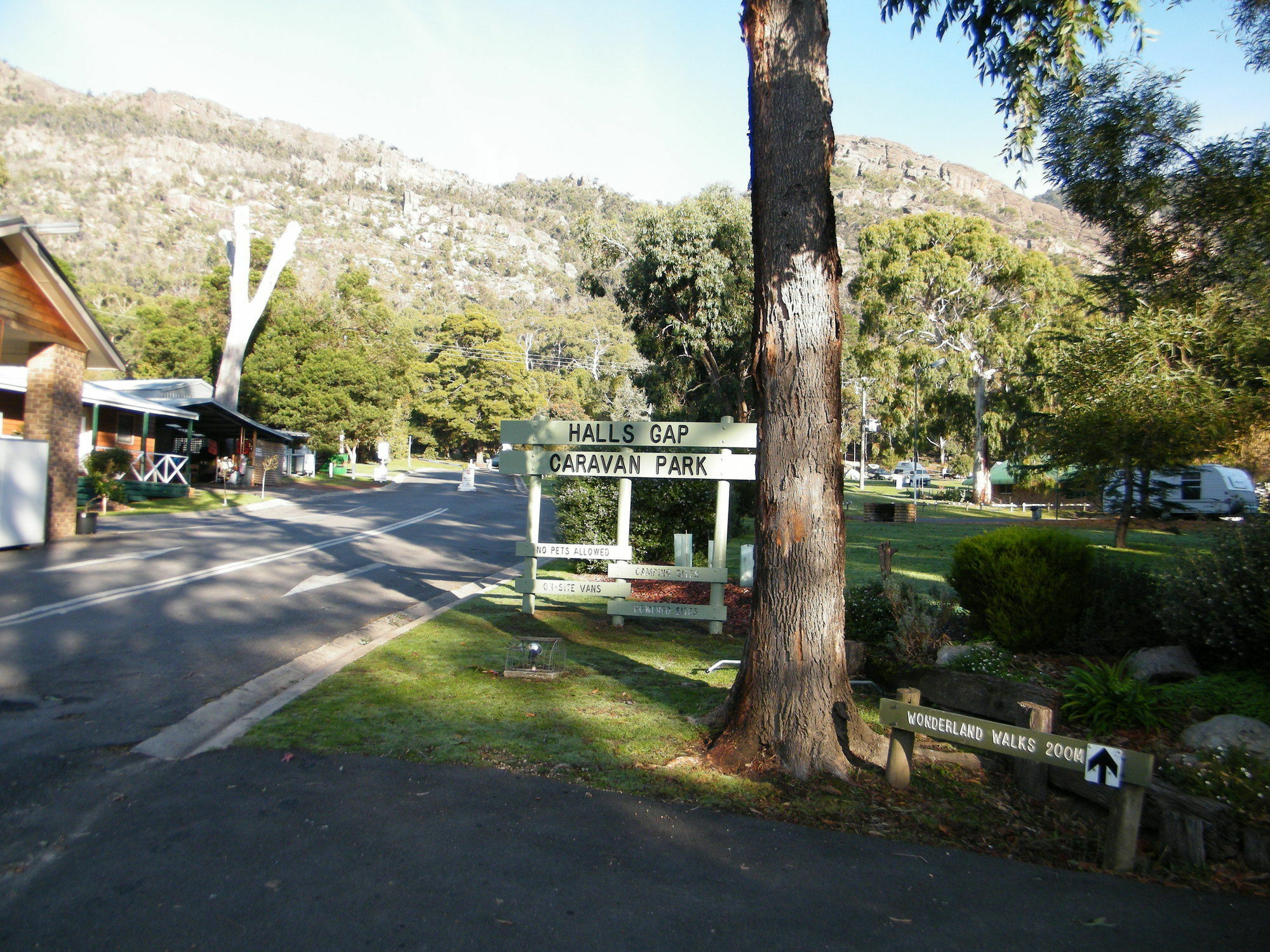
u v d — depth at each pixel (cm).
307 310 5138
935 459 8181
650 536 1452
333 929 336
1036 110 755
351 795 472
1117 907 381
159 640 845
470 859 401
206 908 349
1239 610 641
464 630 966
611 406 3484
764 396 568
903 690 522
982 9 741
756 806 482
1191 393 924
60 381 1702
